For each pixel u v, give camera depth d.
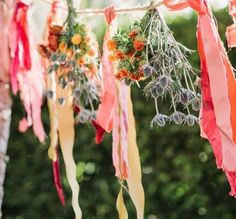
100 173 3.29
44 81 1.80
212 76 1.71
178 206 3.23
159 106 3.14
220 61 1.71
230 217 3.18
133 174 1.83
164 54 1.77
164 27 1.81
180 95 1.74
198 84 1.80
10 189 3.37
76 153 3.29
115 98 1.83
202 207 3.21
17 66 1.65
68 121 1.77
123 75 1.80
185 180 3.21
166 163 3.21
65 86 1.74
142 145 3.20
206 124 1.73
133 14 1.89
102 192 3.29
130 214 3.24
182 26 3.17
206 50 1.73
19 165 3.35
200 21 1.75
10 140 3.34
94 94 1.73
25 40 1.68
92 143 3.29
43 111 3.28
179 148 3.20
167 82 1.73
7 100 1.65
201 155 3.19
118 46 1.80
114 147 1.81
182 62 1.78
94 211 3.31
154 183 3.22
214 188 3.20
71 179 1.77
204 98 1.74
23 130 1.73
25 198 3.36
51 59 1.74
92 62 1.80
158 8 1.82
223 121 1.68
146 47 1.79
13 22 1.66
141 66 1.79
